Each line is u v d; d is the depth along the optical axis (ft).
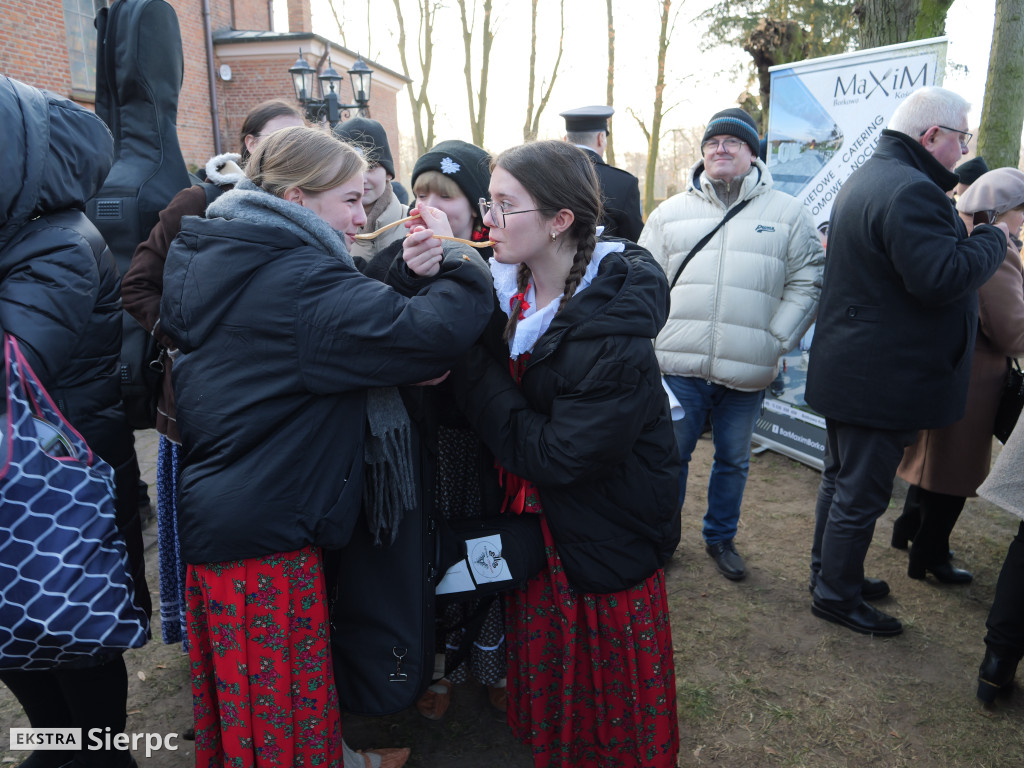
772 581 9.47
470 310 4.54
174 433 6.12
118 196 7.32
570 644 5.32
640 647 5.32
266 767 4.60
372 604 5.00
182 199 6.14
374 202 7.49
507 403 5.11
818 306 8.14
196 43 42.16
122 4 7.41
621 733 5.52
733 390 9.30
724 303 8.89
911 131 7.31
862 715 6.98
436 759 6.46
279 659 4.51
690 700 7.18
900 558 9.98
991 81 14.60
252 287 4.31
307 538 4.44
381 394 4.82
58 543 4.23
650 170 46.47
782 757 6.45
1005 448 6.82
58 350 4.62
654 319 4.86
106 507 4.45
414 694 4.96
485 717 7.02
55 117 4.82
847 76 11.58
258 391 4.34
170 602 6.55
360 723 6.91
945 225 6.87
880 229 7.13
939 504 8.99
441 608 6.43
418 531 5.02
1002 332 8.07
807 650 7.99
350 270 4.52
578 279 4.93
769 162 12.89
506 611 5.96
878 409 7.52
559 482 4.86
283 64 44.50
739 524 11.18
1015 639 6.82
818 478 12.95
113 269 5.54
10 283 4.53
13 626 4.16
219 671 4.57
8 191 4.41
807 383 8.25
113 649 4.38
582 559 5.08
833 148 11.94
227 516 4.32
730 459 9.52
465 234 6.26
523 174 4.73
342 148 4.72
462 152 6.16
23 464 4.18
